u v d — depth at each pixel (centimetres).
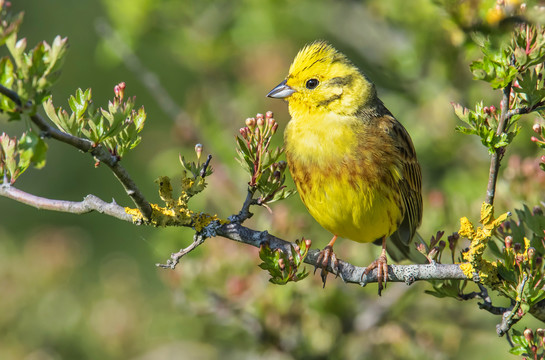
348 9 1588
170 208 739
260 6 1562
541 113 718
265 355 1105
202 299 1075
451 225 1091
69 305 1348
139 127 667
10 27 553
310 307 1084
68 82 1759
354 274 838
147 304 1382
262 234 745
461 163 1319
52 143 1761
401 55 1320
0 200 1712
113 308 1353
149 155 1720
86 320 1342
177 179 1284
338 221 898
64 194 1739
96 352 1334
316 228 1202
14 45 564
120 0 1492
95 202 737
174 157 1371
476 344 1193
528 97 669
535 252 727
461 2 891
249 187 748
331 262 848
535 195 934
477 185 1201
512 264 714
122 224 1702
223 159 1338
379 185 885
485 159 1303
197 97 1566
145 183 1706
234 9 1589
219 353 1336
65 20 1802
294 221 1081
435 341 1169
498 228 789
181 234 1144
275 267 698
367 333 1108
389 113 959
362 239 927
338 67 911
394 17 1316
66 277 1377
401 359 1103
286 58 1566
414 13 1280
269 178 742
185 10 1562
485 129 673
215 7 1585
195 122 1485
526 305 695
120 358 1334
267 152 732
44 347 1323
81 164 1761
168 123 1752
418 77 1319
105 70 1766
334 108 904
